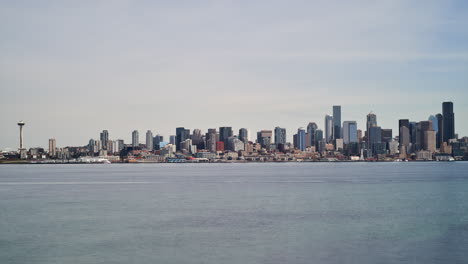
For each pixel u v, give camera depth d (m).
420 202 97.44
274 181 184.75
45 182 184.62
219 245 53.12
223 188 142.88
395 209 85.12
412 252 49.75
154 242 54.78
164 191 131.00
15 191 133.62
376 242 54.72
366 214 78.25
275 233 60.44
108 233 60.56
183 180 196.88
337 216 75.75
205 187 148.25
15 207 90.00
